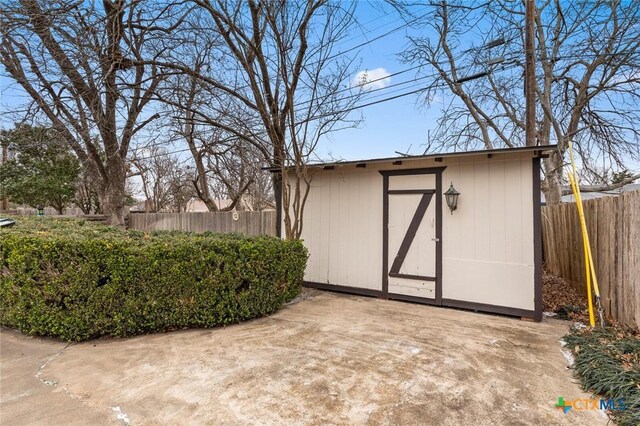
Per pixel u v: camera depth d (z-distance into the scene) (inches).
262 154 334.0
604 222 195.8
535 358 141.1
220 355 140.4
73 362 135.0
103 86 266.2
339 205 273.3
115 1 258.7
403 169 245.9
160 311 164.4
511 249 208.5
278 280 203.5
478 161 220.4
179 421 96.4
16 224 225.1
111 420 97.0
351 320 192.1
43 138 360.8
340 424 95.1
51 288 154.9
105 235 179.2
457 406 104.5
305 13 250.1
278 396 109.0
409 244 242.4
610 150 374.9
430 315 206.8
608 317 188.5
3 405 104.5
